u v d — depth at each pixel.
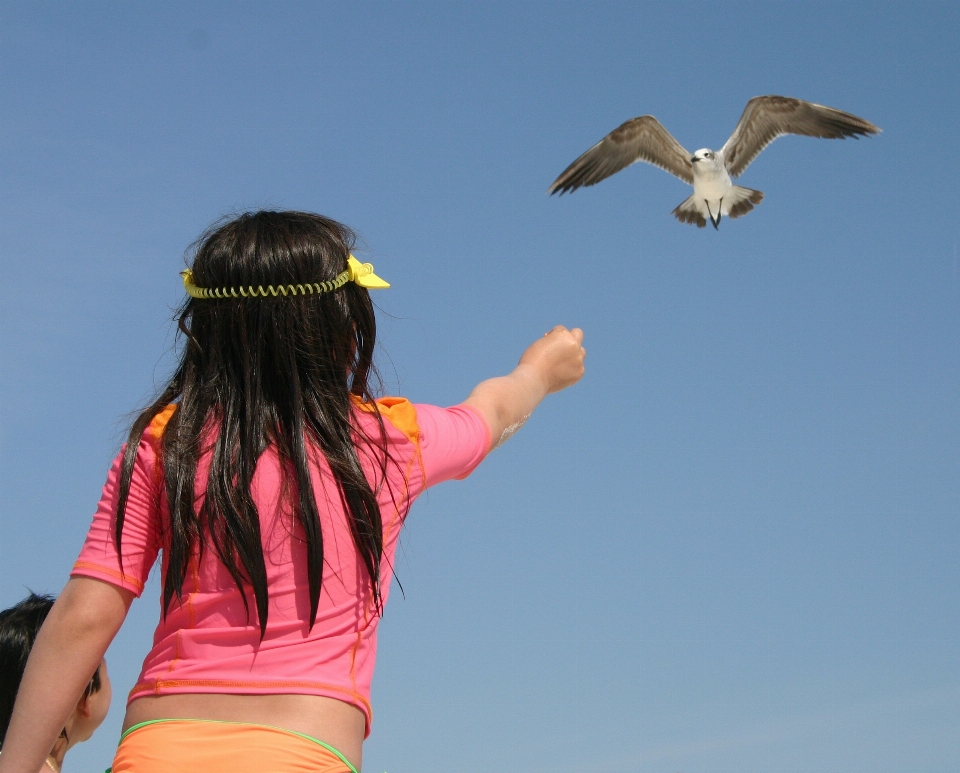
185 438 2.19
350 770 2.03
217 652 2.07
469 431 2.50
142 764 1.98
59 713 2.11
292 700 2.02
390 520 2.27
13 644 3.59
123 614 2.18
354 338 2.44
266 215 2.44
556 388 2.96
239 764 1.95
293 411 2.20
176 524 2.12
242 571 2.09
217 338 2.29
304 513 2.11
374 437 2.28
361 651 2.16
